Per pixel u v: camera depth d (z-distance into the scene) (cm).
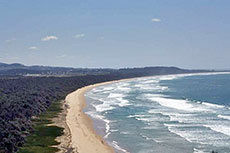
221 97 11244
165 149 4591
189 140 5003
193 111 7881
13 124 5206
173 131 5631
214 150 4434
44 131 5634
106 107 9025
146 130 5822
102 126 6312
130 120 6875
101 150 4603
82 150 4550
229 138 5059
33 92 10038
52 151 4388
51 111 8056
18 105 6950
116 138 5319
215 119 6688
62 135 5394
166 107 8675
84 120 6944
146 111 8050
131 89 15350
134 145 4862
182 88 15562
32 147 4569
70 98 11188
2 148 4172
